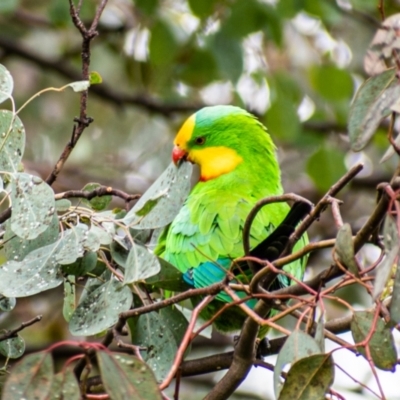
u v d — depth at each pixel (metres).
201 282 9.15
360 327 6.22
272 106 13.83
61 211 7.81
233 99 15.05
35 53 16.08
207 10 13.24
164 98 15.91
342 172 14.21
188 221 9.59
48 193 7.16
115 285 7.32
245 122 10.78
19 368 5.32
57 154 16.78
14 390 5.30
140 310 6.58
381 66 6.34
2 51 16.42
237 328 9.35
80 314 7.22
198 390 14.69
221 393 7.57
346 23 15.55
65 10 13.78
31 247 7.55
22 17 16.45
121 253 7.53
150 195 7.64
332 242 6.23
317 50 15.88
